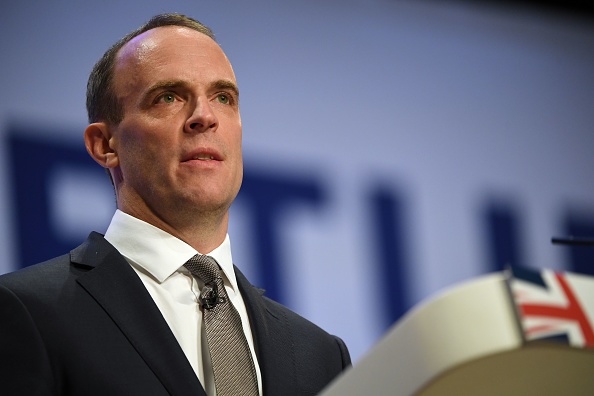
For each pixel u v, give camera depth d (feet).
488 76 29.84
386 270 25.95
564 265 29.27
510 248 28.48
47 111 22.18
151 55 12.73
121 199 12.92
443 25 29.45
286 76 26.14
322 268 24.91
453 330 6.44
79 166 22.21
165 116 12.39
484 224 28.19
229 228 23.67
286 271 24.29
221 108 12.76
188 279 12.26
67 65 22.67
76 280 11.75
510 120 29.81
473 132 28.96
